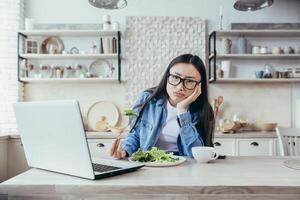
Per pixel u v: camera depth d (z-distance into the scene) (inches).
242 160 53.0
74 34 134.0
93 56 131.3
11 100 127.7
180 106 59.0
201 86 61.4
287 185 35.0
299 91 136.9
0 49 127.1
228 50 130.3
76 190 35.3
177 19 136.2
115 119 135.8
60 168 39.7
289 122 136.2
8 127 125.3
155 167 46.1
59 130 36.1
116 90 137.6
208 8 137.3
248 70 137.4
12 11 129.8
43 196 35.8
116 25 131.4
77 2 137.9
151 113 62.3
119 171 40.6
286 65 136.9
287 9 136.6
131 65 135.7
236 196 34.9
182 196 34.9
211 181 36.8
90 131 129.8
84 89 137.9
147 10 137.6
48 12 137.9
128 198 35.2
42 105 36.3
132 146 58.4
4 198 36.1
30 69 132.9
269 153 116.8
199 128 60.6
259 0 87.3
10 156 116.5
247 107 136.7
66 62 137.2
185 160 51.5
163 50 135.7
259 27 129.1
